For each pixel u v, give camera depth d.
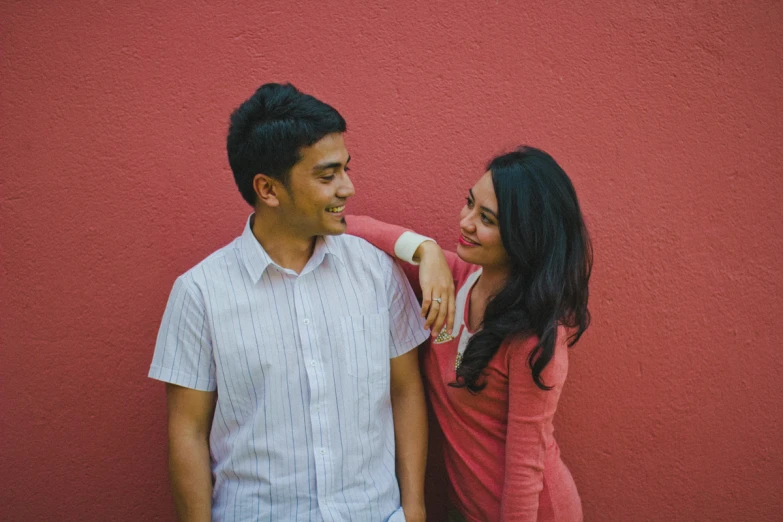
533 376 1.47
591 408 1.99
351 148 1.89
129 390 1.90
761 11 1.87
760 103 1.90
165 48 1.82
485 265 1.58
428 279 1.55
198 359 1.53
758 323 1.97
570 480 1.68
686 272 1.95
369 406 1.59
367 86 1.88
